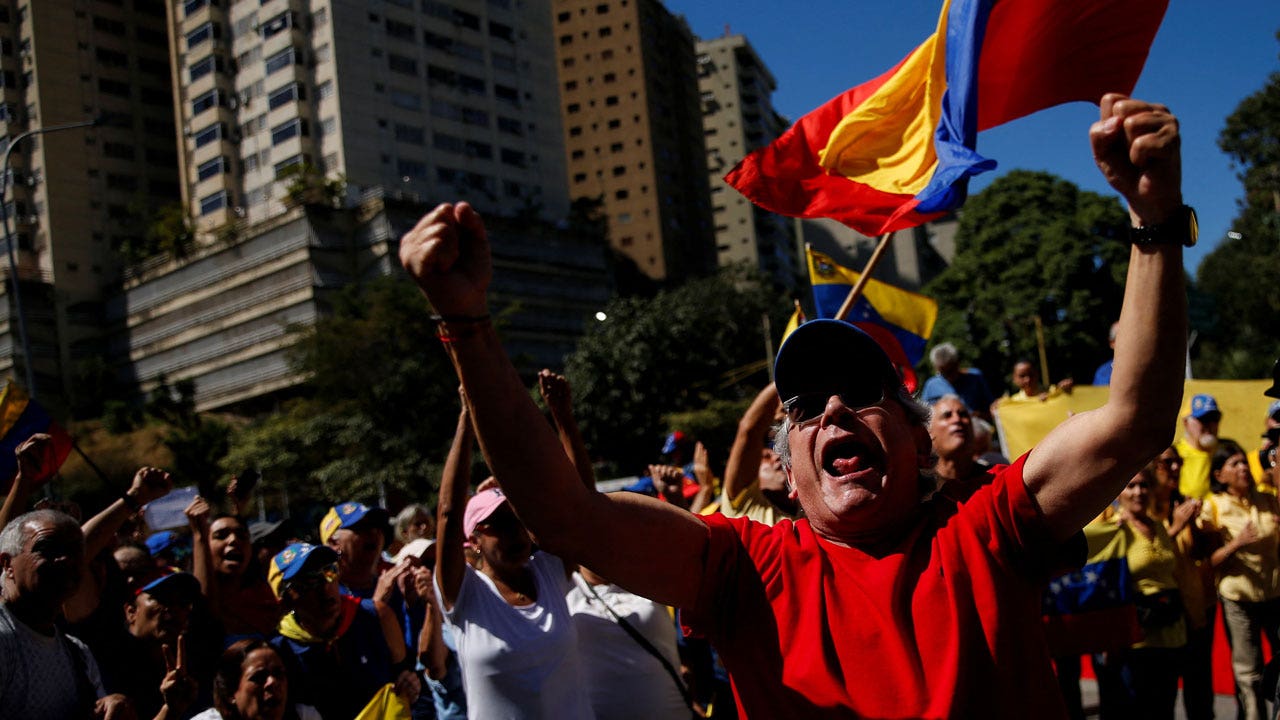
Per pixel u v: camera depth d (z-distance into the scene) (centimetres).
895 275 11050
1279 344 4453
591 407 4456
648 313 4659
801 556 235
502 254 7156
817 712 217
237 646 471
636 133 9881
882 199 455
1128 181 192
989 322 4828
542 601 487
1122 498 673
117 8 8569
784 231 11812
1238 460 748
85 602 516
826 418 240
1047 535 226
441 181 7525
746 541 241
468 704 478
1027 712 215
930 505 246
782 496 546
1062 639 636
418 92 7531
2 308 7712
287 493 4709
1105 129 189
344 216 6731
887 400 250
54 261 7925
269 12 7381
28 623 400
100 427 6122
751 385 5225
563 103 10075
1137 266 201
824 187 477
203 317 7238
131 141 8475
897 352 608
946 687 211
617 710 530
